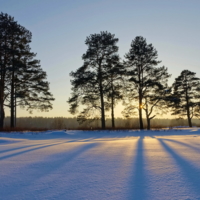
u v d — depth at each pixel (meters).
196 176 3.80
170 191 3.07
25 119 95.81
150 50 27.09
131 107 27.03
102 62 26.22
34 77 25.69
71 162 5.28
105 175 3.99
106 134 19.05
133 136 16.47
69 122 97.94
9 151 7.38
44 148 8.16
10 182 3.66
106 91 24.61
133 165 4.78
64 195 3.00
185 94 37.44
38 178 3.87
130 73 25.89
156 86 26.11
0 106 24.02
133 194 2.99
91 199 2.84
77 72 25.23
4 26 24.38
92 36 26.53
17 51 24.00
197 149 7.22
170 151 6.79
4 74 23.80
